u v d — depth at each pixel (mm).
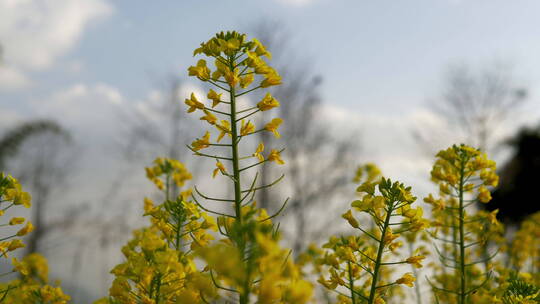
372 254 865
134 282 767
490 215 932
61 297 871
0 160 3363
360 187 831
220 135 833
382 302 830
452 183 941
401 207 816
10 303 847
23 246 862
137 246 843
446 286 1076
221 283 701
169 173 1119
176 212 844
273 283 585
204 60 830
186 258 753
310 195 2840
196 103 828
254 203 817
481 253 1132
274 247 563
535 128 3178
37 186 3377
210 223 819
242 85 828
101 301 832
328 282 847
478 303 913
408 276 812
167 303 755
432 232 950
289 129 2936
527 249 1278
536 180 2959
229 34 832
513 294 889
